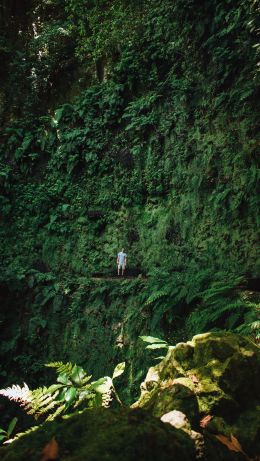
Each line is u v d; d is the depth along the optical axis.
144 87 12.73
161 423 1.73
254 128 9.43
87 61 14.69
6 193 14.71
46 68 15.29
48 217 14.33
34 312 12.98
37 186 14.70
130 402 8.84
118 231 12.77
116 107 13.12
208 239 10.27
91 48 14.27
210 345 2.40
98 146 13.42
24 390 2.74
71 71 15.16
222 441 1.89
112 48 13.48
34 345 12.69
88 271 13.07
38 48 15.57
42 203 14.34
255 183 9.04
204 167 10.57
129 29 12.88
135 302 10.43
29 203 14.62
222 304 7.57
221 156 10.18
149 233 11.92
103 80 14.17
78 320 11.80
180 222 11.10
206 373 2.28
